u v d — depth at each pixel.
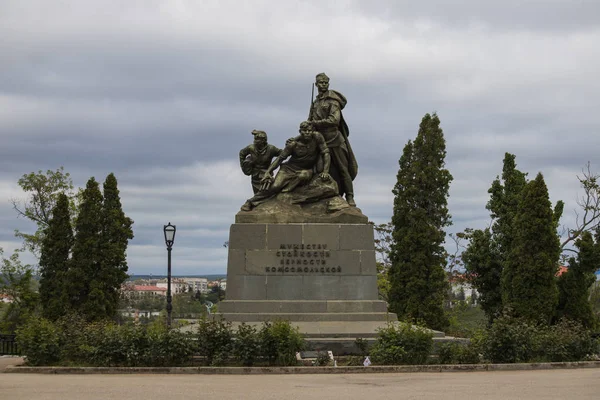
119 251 32.72
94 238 32.59
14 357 21.80
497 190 32.66
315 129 22.16
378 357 16.45
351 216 21.14
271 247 20.72
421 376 14.65
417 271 30.80
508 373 15.32
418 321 20.27
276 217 20.95
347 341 17.91
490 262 31.38
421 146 32.78
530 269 27.02
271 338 16.17
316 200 21.61
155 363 16.19
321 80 22.45
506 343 16.97
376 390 12.27
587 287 28.92
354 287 20.61
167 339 16.17
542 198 27.53
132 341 16.30
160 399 11.10
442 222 32.41
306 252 20.70
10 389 12.31
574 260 28.34
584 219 36.78
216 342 16.34
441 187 32.50
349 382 13.52
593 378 14.02
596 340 18.67
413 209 32.09
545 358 17.42
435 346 17.77
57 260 32.94
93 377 14.62
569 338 17.78
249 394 11.70
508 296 27.78
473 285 33.72
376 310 20.28
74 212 39.75
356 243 20.83
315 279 20.58
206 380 13.93
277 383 13.34
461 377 14.43
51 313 31.59
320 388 12.55
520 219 27.70
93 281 31.95
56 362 16.77
